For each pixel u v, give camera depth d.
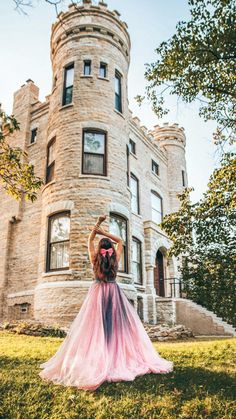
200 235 11.37
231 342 7.46
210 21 10.48
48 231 14.10
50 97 16.77
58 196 13.94
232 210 10.59
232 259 10.93
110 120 15.25
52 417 3.21
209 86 11.87
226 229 11.08
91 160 14.51
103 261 4.47
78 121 14.76
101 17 16.52
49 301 12.48
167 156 24.44
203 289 13.13
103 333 3.96
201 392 3.71
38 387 3.76
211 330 15.38
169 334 10.93
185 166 25.23
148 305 17.00
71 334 4.14
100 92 15.38
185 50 11.18
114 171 14.61
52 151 15.62
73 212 13.41
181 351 6.03
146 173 20.64
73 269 12.63
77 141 14.46
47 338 8.71
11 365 4.72
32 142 18.38
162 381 4.01
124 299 4.46
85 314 4.16
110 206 13.90
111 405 3.36
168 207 22.89
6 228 17.25
